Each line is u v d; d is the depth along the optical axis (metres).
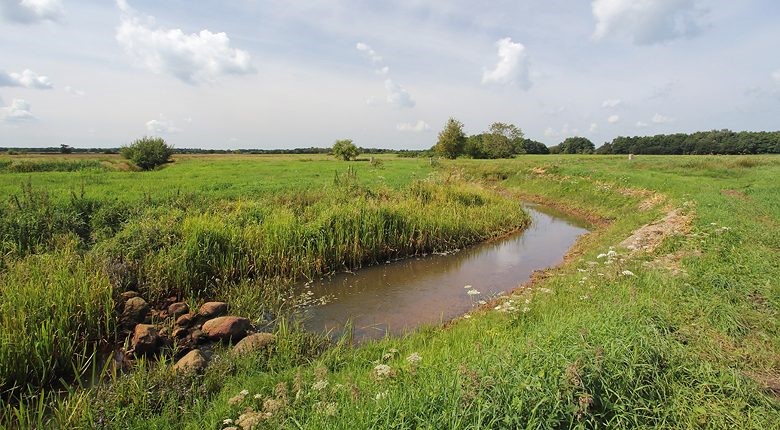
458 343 6.73
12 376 6.30
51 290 7.80
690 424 4.33
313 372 6.14
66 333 7.36
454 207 18.78
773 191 20.41
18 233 10.52
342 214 14.28
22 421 5.21
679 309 7.05
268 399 4.93
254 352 7.00
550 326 6.22
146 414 5.44
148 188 19.08
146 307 8.90
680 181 24.72
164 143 41.78
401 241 14.79
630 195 23.97
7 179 22.95
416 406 3.93
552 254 15.73
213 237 11.39
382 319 9.52
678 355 5.35
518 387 4.09
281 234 12.49
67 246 9.88
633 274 8.59
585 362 4.55
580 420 4.02
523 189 33.06
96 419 5.29
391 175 31.70
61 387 6.64
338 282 12.18
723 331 6.37
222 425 4.88
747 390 4.80
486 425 3.68
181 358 7.27
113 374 6.32
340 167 41.34
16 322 6.86
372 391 4.65
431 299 10.83
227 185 21.98
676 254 10.59
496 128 77.50
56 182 21.88
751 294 7.73
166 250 10.76
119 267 9.53
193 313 9.02
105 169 36.31
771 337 6.20
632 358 4.91
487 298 10.84
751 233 11.42
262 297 10.09
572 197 27.73
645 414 4.42
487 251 16.05
